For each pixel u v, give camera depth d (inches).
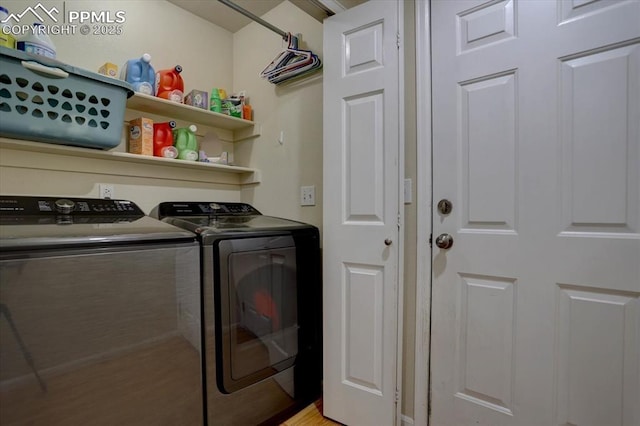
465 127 54.1
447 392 56.0
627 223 42.5
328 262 64.4
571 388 46.1
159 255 46.2
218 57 91.5
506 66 50.4
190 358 49.3
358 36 60.8
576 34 45.4
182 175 81.3
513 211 50.3
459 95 54.7
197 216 72.7
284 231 63.6
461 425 54.7
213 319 52.0
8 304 34.8
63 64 51.4
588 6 44.6
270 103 85.3
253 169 87.4
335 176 63.5
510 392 50.4
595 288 44.4
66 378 38.3
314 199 75.7
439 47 56.5
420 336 57.7
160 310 46.1
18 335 35.4
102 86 56.7
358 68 60.7
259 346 58.7
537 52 48.1
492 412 51.9
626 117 42.4
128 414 43.1
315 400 70.2
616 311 43.1
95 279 40.4
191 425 49.5
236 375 54.9
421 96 57.6
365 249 59.9
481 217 52.9
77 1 66.7
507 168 50.6
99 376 40.7
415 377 58.3
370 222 59.6
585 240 45.0
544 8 47.7
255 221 69.7
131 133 70.8
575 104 45.6
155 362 45.6
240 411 55.7
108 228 46.1
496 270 51.5
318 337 69.9
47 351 37.1
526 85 48.9
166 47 80.5
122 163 71.2
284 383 63.1
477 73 52.9
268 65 84.4
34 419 36.2
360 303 60.6
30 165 59.4
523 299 49.4
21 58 47.6
